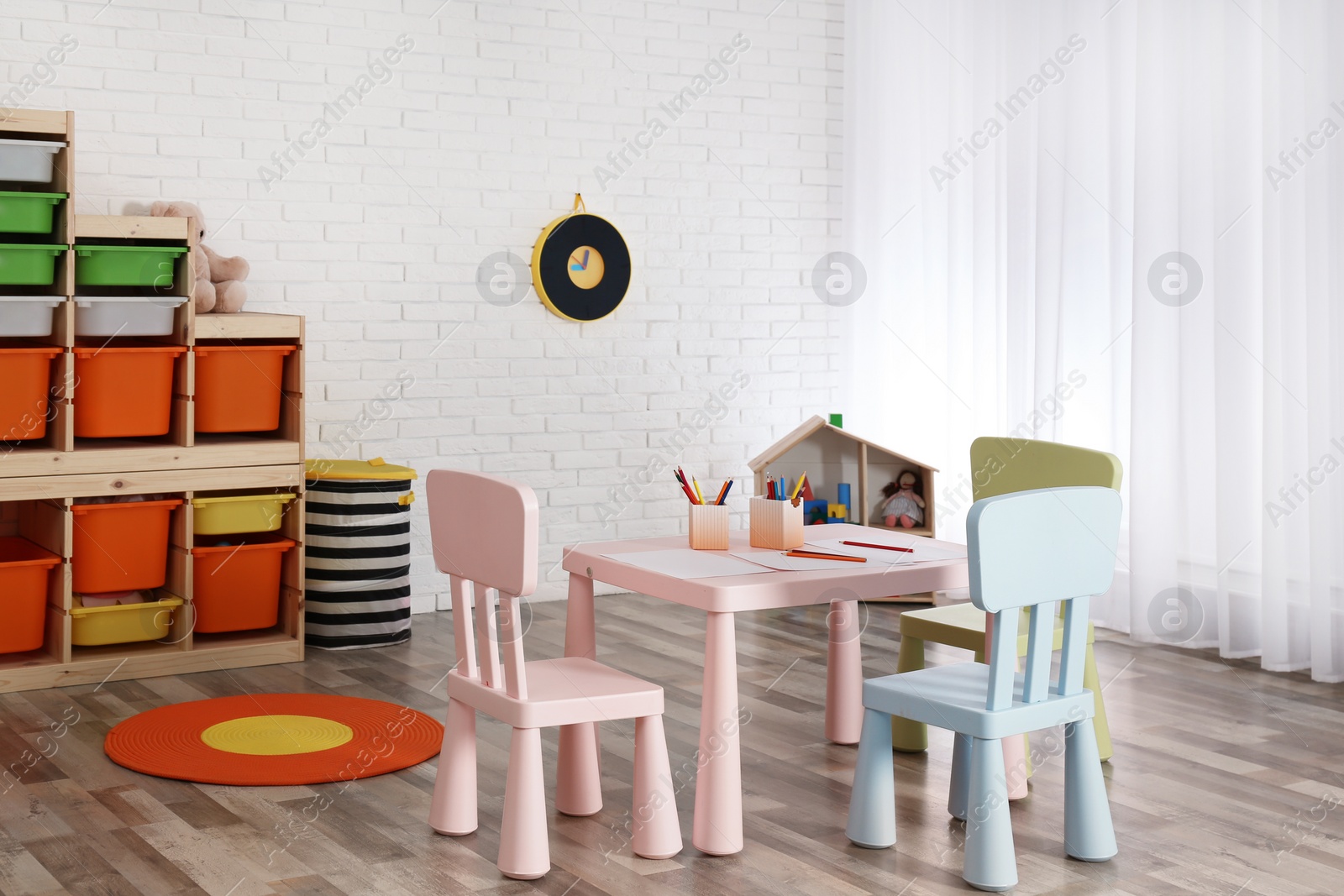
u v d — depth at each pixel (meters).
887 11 5.10
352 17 4.27
